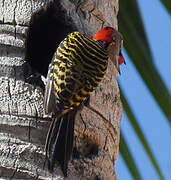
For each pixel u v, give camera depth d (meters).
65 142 9.27
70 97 9.50
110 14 11.57
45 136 9.24
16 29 9.73
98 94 10.34
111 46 10.98
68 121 9.44
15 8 9.84
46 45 11.64
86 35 10.66
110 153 10.40
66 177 9.13
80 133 9.79
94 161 9.82
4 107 9.23
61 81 9.59
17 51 9.63
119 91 11.32
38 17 10.32
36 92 9.43
